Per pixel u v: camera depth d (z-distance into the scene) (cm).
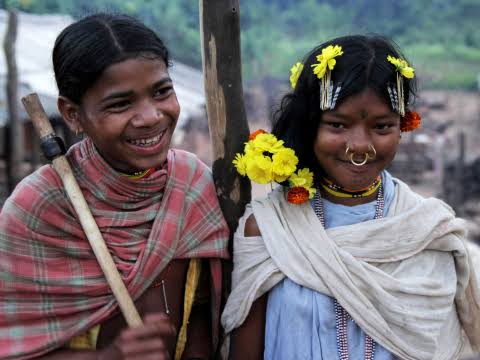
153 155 172
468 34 3306
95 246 173
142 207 183
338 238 180
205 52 205
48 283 179
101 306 181
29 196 178
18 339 179
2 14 1200
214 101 206
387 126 175
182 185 189
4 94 868
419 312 178
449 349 191
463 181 1295
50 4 1886
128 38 165
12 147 745
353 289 175
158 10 2172
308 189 181
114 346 163
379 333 176
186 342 202
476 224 1114
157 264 181
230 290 208
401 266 180
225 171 208
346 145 173
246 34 2689
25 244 178
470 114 2384
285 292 181
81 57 165
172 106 172
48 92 895
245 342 191
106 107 166
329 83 173
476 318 199
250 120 2083
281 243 181
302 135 186
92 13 183
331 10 3219
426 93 2745
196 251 190
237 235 191
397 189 190
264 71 2673
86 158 180
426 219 183
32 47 1084
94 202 180
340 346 179
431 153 1562
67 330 181
